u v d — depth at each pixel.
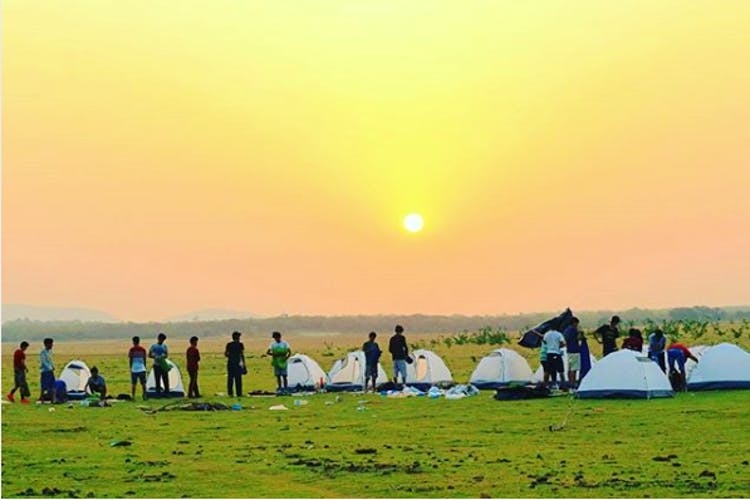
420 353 60.72
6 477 29.33
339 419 42.94
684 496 24.42
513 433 36.50
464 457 31.22
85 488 27.31
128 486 27.50
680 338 131.62
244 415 45.62
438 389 54.62
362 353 60.97
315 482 27.55
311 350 173.25
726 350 50.94
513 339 164.75
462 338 157.50
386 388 57.56
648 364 47.22
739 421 38.06
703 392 49.56
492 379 57.50
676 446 32.38
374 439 35.97
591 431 36.34
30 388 73.75
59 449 34.91
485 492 25.53
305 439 36.38
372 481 27.48
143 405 51.84
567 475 27.59
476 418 41.69
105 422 43.47
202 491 26.55
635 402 45.47
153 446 35.31
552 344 51.78
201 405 48.34
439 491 25.84
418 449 33.19
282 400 53.72
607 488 25.64
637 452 31.33
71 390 57.00
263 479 28.16
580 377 51.12
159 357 56.56
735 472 27.48
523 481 26.94
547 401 47.59
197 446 35.09
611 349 51.22
